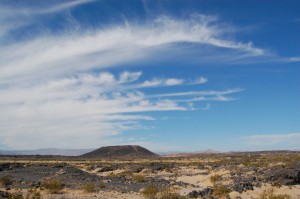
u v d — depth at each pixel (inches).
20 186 1696.6
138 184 1809.8
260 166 2519.7
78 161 5354.3
